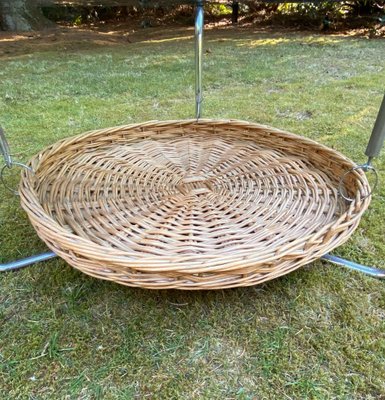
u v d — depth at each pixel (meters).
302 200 0.92
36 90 2.10
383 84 2.06
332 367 0.65
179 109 1.81
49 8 4.07
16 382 0.63
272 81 2.22
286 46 3.12
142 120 1.70
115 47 3.37
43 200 0.89
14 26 3.74
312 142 1.08
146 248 0.78
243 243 0.79
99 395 0.61
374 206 1.07
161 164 1.12
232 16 4.35
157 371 0.65
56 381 0.63
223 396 0.61
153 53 3.04
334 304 0.77
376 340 0.70
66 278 0.83
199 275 0.63
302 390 0.62
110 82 2.26
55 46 3.31
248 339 0.70
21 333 0.71
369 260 0.89
